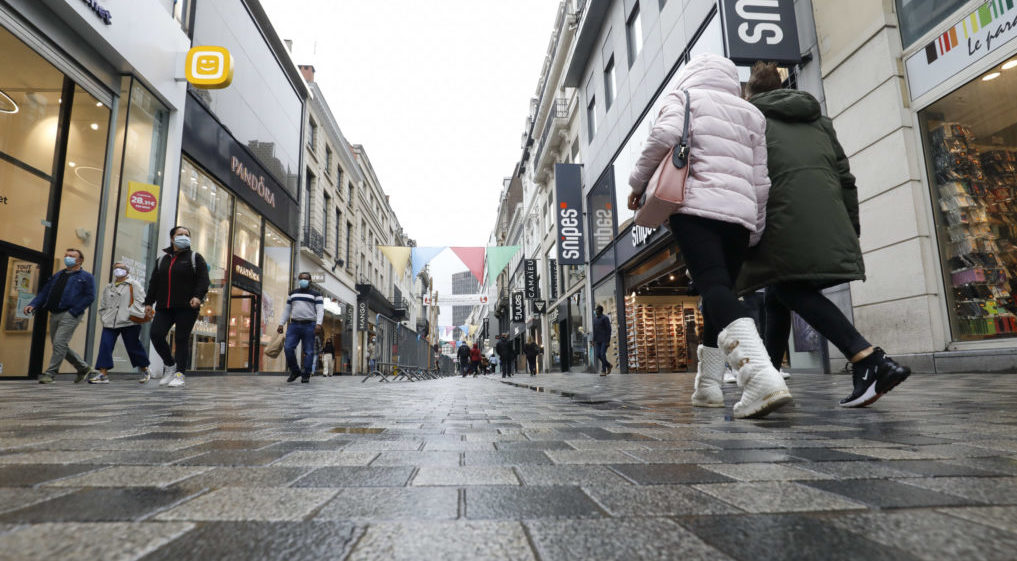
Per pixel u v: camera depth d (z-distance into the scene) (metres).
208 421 2.32
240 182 12.63
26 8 6.95
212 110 11.30
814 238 2.34
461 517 0.84
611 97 15.73
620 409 2.95
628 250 13.84
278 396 4.29
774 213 2.41
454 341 65.38
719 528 0.77
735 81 2.50
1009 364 5.05
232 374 12.52
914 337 6.09
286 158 16.00
